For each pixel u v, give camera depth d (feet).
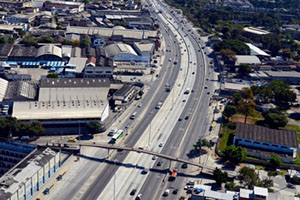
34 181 559.38
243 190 554.87
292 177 631.56
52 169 609.83
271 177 639.76
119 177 615.98
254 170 648.79
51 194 563.48
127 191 581.12
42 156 600.80
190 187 593.83
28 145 647.56
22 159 606.96
